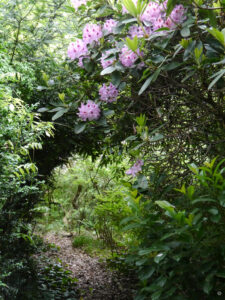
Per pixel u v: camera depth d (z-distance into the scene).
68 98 2.71
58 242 5.94
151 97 2.37
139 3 1.78
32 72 2.81
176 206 1.85
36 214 3.61
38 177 3.43
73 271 4.46
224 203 1.49
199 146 2.31
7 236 2.59
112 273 4.27
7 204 2.67
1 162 2.21
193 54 1.72
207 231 1.69
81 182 6.57
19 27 3.05
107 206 3.64
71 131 3.17
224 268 1.60
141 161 2.09
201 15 1.74
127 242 3.92
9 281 2.72
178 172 2.29
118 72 2.07
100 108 2.42
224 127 2.18
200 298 1.68
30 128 2.64
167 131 2.35
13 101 2.27
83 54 2.24
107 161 3.42
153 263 1.85
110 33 2.21
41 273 3.85
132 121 2.53
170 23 1.79
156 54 1.91
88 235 6.00
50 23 3.18
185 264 1.69
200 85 2.18
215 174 1.58
